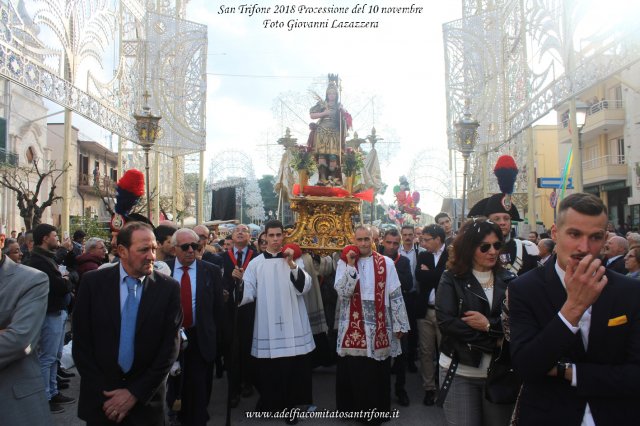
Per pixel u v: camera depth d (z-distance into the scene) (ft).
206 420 15.88
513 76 40.22
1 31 23.95
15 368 10.35
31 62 26.91
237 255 22.93
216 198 58.08
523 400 7.77
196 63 44.52
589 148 86.94
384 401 17.29
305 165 25.21
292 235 22.93
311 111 26.76
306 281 18.04
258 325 17.95
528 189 44.19
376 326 17.08
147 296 11.41
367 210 64.85
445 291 11.96
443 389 11.69
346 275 17.22
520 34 37.96
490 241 11.61
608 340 7.17
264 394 17.80
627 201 78.43
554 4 31.37
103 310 11.15
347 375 17.67
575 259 7.14
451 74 42.98
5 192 62.34
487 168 47.16
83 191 97.04
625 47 23.13
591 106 79.20
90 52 34.86
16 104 64.69
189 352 15.90
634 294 7.23
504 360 10.59
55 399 19.01
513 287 8.04
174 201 58.65
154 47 43.27
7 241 18.45
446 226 28.02
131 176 15.70
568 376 7.18
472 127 27.20
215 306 16.63
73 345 11.17
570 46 28.84
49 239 18.38
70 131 32.50
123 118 41.37
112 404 10.60
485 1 45.60
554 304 7.57
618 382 6.87
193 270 16.58
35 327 10.35
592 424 7.12
